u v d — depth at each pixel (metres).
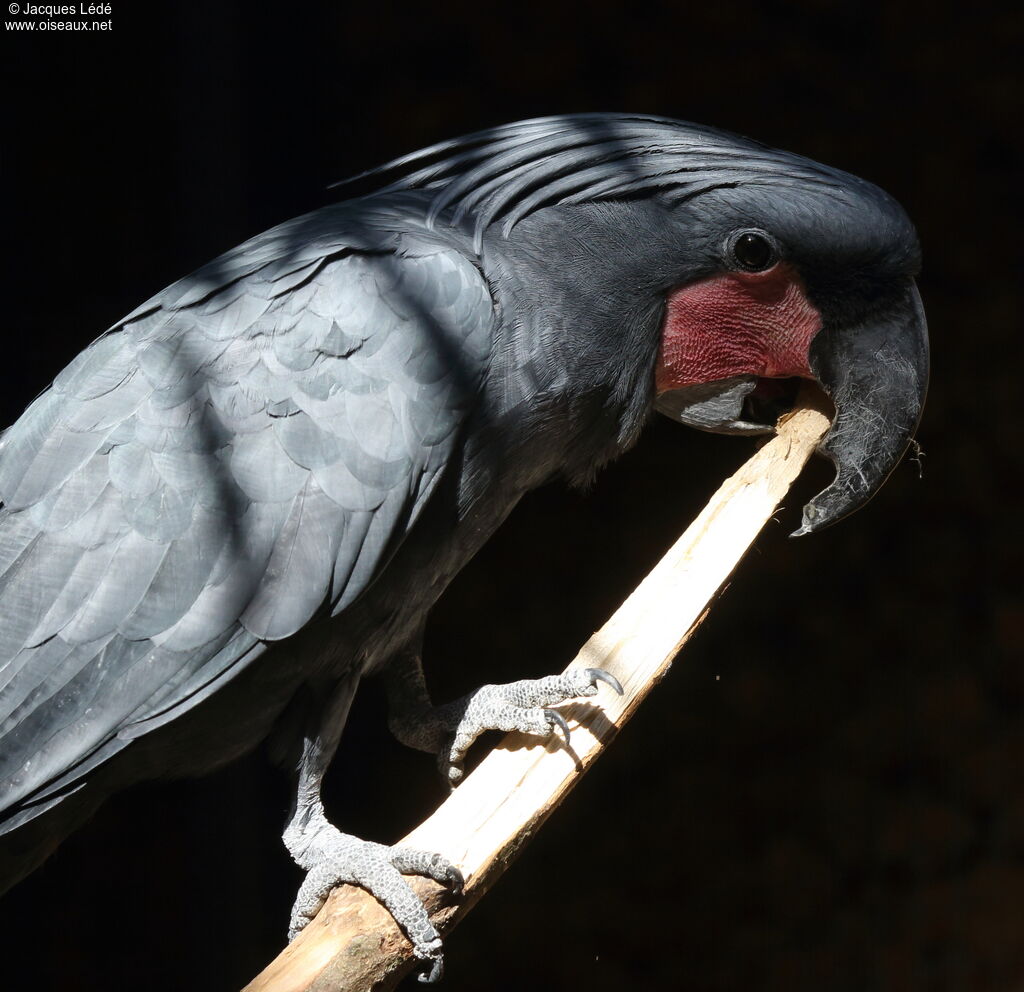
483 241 5.38
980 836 11.30
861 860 11.26
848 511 5.69
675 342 5.66
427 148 5.66
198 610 4.84
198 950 10.77
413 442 5.04
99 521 4.89
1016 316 12.91
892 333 5.62
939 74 13.23
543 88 12.88
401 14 12.77
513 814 4.55
